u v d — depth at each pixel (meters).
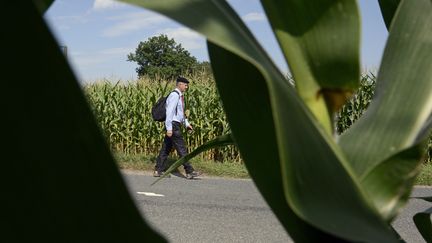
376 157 0.65
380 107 0.70
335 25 0.58
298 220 0.52
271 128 0.55
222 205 8.31
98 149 0.26
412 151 0.57
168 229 6.84
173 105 11.09
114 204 0.27
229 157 12.98
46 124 0.25
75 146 0.26
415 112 0.67
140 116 13.41
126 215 0.28
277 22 0.59
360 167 0.64
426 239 0.88
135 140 13.46
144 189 9.54
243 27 0.55
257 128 0.56
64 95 0.25
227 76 0.59
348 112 11.98
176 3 0.47
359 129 0.68
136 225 0.28
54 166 0.26
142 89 13.86
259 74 0.57
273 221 7.37
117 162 0.27
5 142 0.24
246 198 8.93
